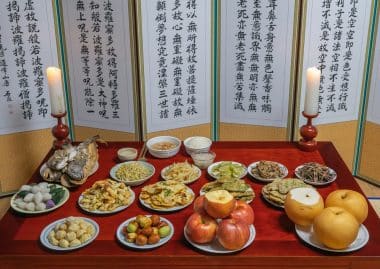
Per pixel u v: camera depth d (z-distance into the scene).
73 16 2.81
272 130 3.04
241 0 2.77
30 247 1.52
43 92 2.93
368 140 3.05
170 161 2.12
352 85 2.96
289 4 2.73
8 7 2.70
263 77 2.92
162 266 1.48
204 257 1.46
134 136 3.03
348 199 1.54
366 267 1.46
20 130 2.94
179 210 1.71
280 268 1.47
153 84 2.91
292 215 1.54
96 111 3.02
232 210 1.51
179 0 2.77
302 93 2.93
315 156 2.16
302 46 2.81
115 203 1.73
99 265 1.48
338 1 2.75
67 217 1.68
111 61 2.87
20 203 1.72
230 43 2.88
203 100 3.04
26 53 2.81
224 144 2.29
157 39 2.82
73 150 1.96
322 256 1.46
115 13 2.76
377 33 2.83
